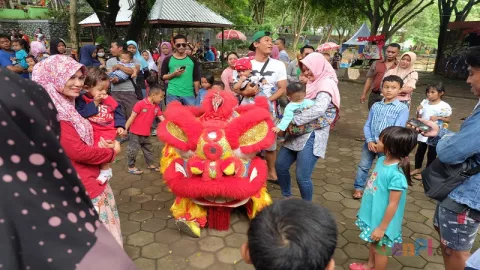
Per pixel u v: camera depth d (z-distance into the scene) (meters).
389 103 3.59
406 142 2.21
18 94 0.93
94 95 2.46
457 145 1.85
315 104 3.11
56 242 0.97
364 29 24.89
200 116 3.39
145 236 3.19
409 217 3.64
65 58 2.03
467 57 1.92
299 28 33.31
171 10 15.36
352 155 5.71
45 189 0.98
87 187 2.22
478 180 1.92
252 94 3.83
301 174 3.28
